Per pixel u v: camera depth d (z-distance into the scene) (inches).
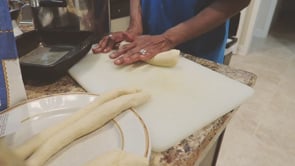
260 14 119.0
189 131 15.7
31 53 23.2
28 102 15.3
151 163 13.4
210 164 29.0
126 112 15.0
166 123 16.2
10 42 14.0
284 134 57.2
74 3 26.4
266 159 50.3
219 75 23.3
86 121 13.7
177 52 24.1
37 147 12.6
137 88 18.5
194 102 18.8
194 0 31.3
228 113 18.3
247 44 98.4
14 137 13.2
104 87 20.3
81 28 28.2
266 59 97.3
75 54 21.8
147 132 13.3
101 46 26.4
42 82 20.6
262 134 56.8
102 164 10.8
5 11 13.3
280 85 77.9
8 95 14.9
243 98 20.1
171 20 34.3
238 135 56.1
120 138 13.1
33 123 14.4
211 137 16.0
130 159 11.0
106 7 31.2
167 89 20.4
